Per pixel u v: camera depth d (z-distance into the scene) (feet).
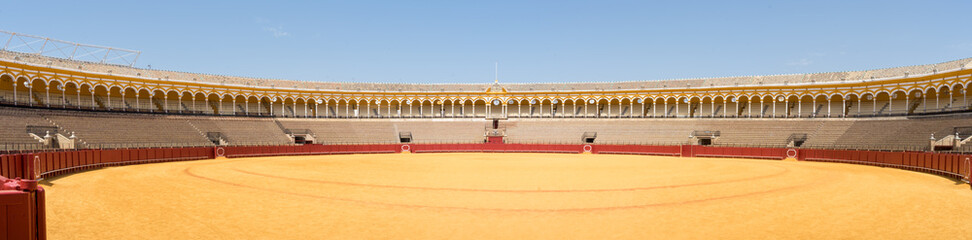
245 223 37.93
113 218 39.63
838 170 94.17
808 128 172.35
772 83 196.75
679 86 213.46
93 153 94.12
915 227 37.24
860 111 185.47
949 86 150.82
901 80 165.17
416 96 226.99
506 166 100.94
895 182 69.72
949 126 132.36
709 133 178.91
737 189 60.03
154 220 38.88
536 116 233.14
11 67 141.59
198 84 188.34
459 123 217.97
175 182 66.80
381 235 34.24
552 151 183.01
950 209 45.14
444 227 36.86
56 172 77.25
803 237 33.76
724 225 37.60
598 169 93.04
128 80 172.35
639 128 195.83
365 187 61.62
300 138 191.42
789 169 96.12
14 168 61.82
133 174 79.87
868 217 41.06
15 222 20.52
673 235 34.17
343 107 234.79
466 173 83.10
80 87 160.56
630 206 46.57
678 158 144.56
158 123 160.76
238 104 210.79
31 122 126.93
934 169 85.76
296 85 221.05
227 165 102.83
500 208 45.39
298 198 51.37
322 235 34.14
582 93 222.28
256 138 173.88
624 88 221.66
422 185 64.13
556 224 37.99
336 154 165.68
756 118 190.08
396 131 206.59
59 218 39.37
